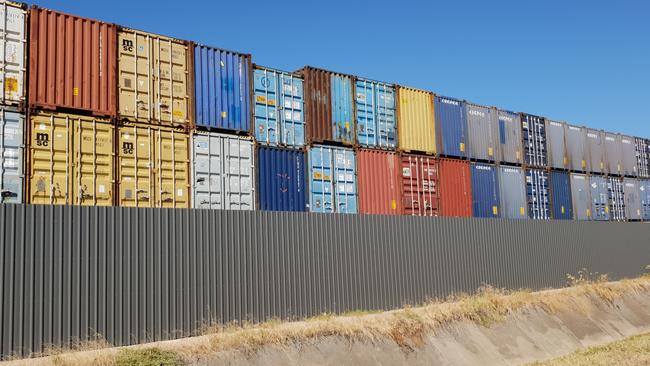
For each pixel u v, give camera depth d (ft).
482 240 76.79
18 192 48.62
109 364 38.65
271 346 46.52
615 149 125.70
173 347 42.83
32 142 50.16
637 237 105.60
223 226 51.03
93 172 53.16
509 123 100.99
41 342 39.78
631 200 126.82
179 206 58.65
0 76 49.24
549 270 86.07
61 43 53.21
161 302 46.11
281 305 54.03
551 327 71.00
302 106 72.59
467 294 72.69
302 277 56.18
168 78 60.29
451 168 88.58
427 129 86.53
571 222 92.07
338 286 59.21
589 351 66.69
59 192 50.85
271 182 67.00
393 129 81.97
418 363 53.67
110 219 44.24
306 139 71.87
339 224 60.59
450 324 61.52
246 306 51.44
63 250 41.60
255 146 65.98
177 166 59.36
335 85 76.48
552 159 108.27
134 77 57.72
